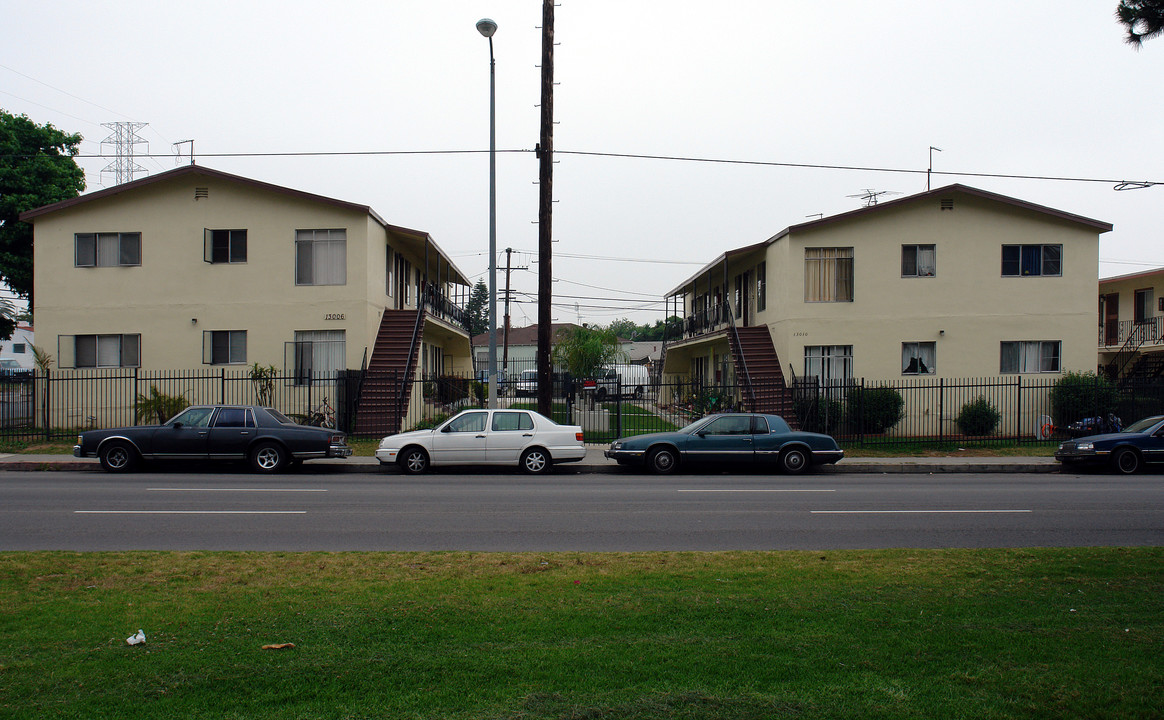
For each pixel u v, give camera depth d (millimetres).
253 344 24250
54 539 9188
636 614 5910
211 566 7453
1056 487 14883
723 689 4531
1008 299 25062
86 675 4688
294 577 7043
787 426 17609
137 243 24500
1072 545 9047
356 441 21688
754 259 30453
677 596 6434
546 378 19688
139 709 4242
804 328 25203
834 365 25312
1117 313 36500
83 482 14969
